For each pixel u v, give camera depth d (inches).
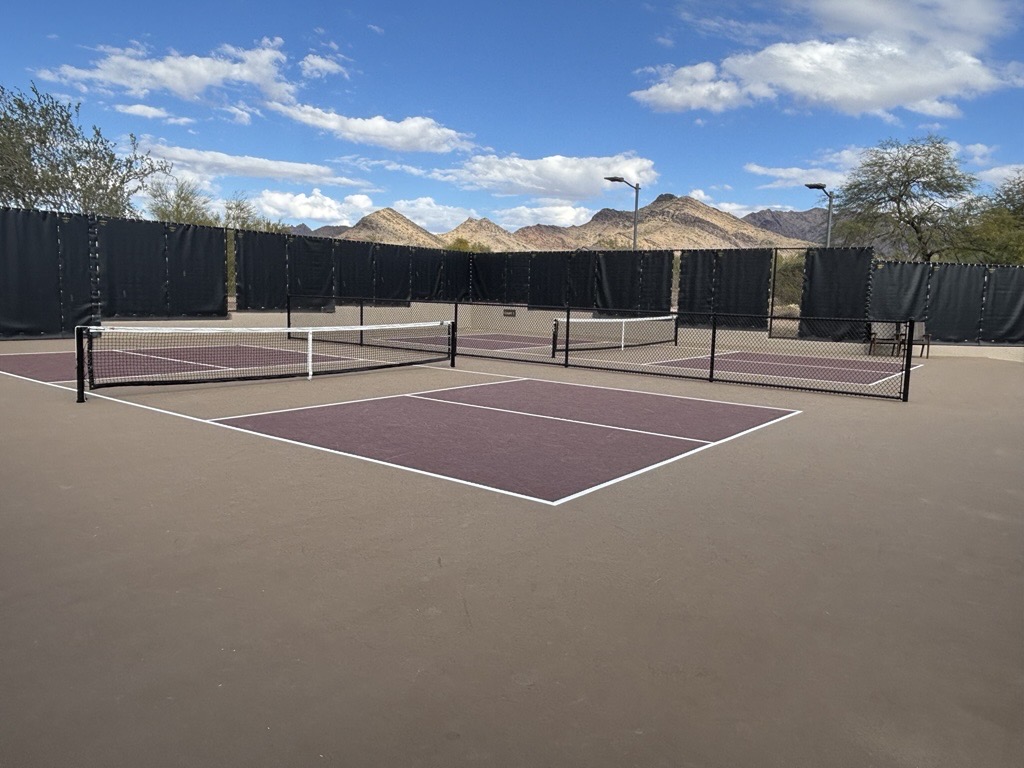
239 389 433.7
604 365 627.2
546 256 1016.2
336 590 149.7
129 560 163.0
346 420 338.6
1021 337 815.1
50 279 681.6
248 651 123.7
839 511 214.1
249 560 164.9
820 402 436.1
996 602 151.6
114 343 701.3
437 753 97.3
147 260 742.5
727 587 156.3
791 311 1133.7
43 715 104.0
